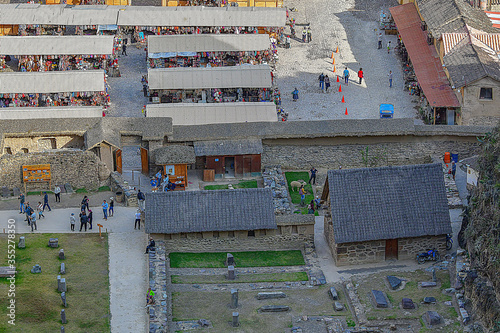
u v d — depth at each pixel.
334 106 111.50
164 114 100.56
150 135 95.06
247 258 79.81
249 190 81.62
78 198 88.94
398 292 72.75
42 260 75.81
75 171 90.56
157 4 139.12
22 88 108.00
